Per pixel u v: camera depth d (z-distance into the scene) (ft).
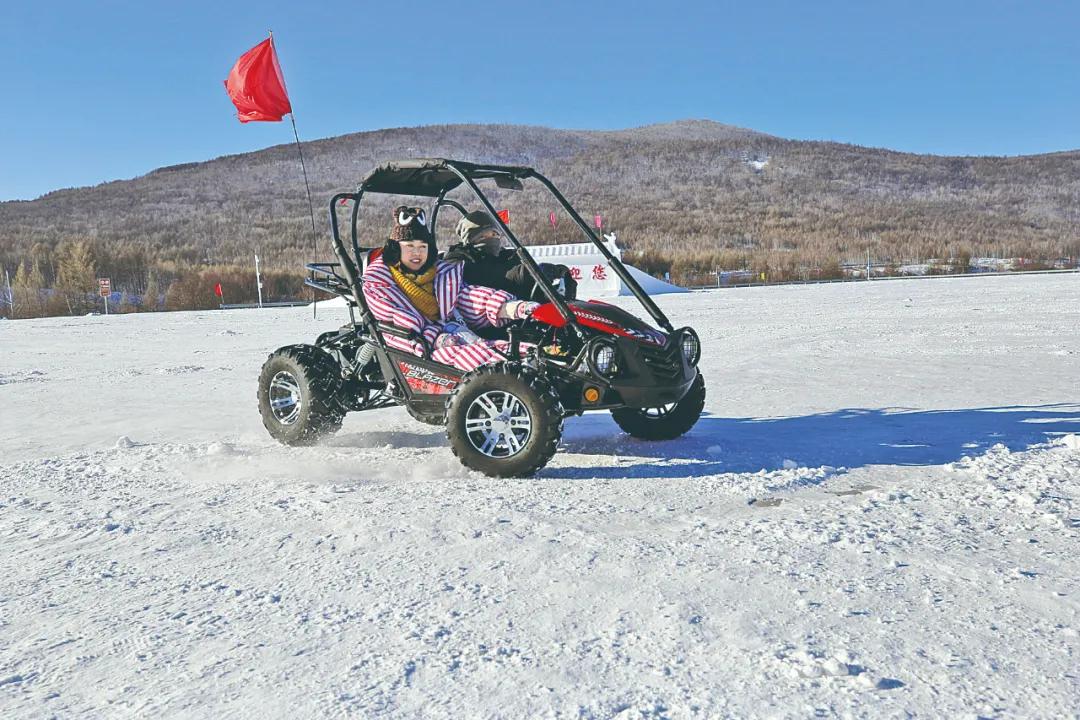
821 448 17.12
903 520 11.90
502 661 7.73
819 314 65.98
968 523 11.71
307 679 7.53
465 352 16.84
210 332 70.95
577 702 6.95
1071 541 10.86
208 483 15.49
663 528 11.73
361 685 7.37
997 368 29.55
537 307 16.60
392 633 8.45
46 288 227.20
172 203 570.05
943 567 9.95
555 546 11.00
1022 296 80.38
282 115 21.39
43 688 7.57
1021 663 7.47
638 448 17.75
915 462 15.64
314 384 18.66
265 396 19.34
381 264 17.85
